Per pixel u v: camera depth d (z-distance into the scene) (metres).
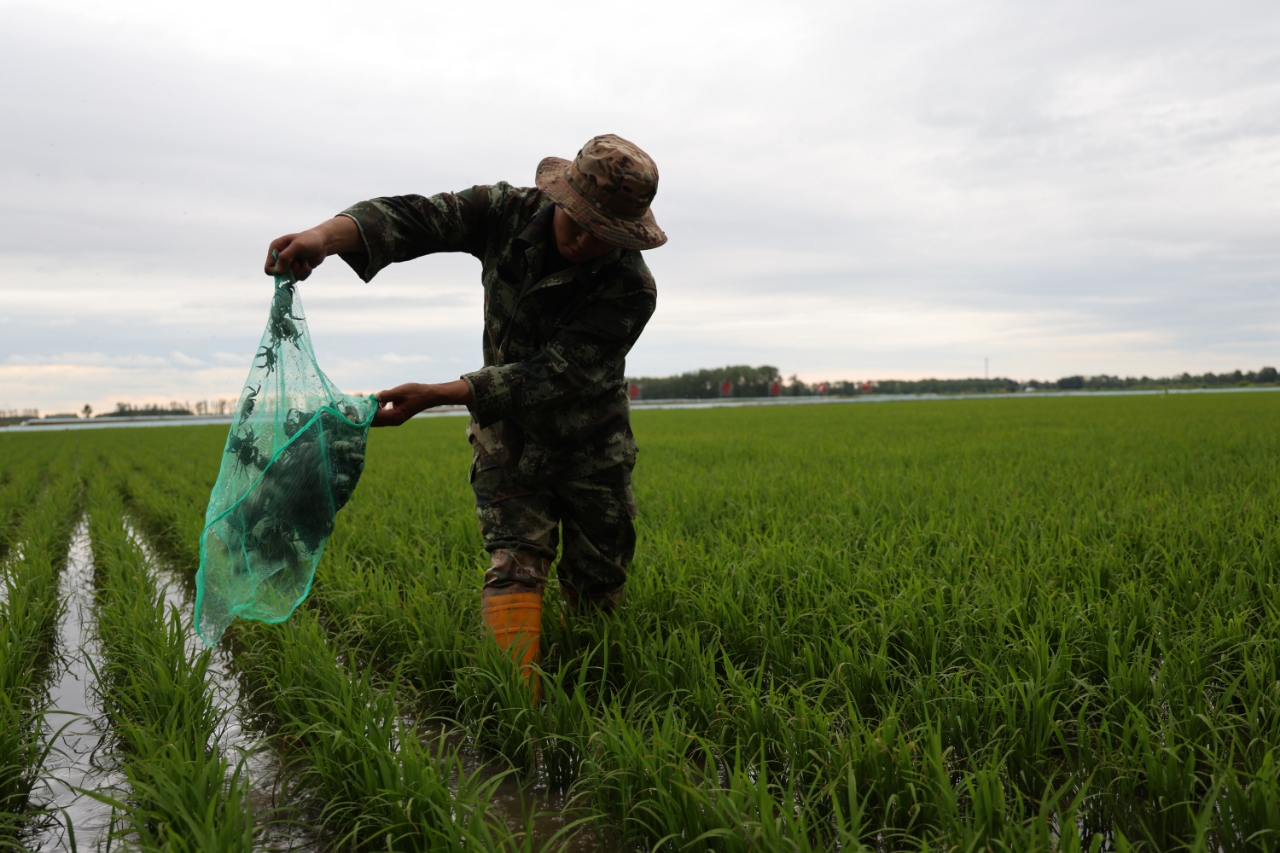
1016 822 2.07
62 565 6.09
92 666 3.21
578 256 2.79
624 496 3.30
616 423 3.23
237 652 4.06
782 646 3.26
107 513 7.41
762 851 1.93
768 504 6.50
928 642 3.25
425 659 3.32
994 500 6.33
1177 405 32.06
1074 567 4.14
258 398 2.61
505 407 2.78
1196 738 2.38
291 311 2.63
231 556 2.51
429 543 5.47
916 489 7.21
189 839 2.03
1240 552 4.13
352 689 2.84
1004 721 2.66
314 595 4.64
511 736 2.72
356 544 5.50
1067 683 2.85
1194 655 2.83
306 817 2.41
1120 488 6.86
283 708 2.96
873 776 2.31
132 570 4.88
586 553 3.37
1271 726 2.46
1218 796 2.10
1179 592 3.68
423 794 2.17
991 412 30.58
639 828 2.25
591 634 3.34
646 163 2.58
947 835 2.02
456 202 2.98
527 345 2.99
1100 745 2.44
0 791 2.47
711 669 3.01
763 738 2.48
